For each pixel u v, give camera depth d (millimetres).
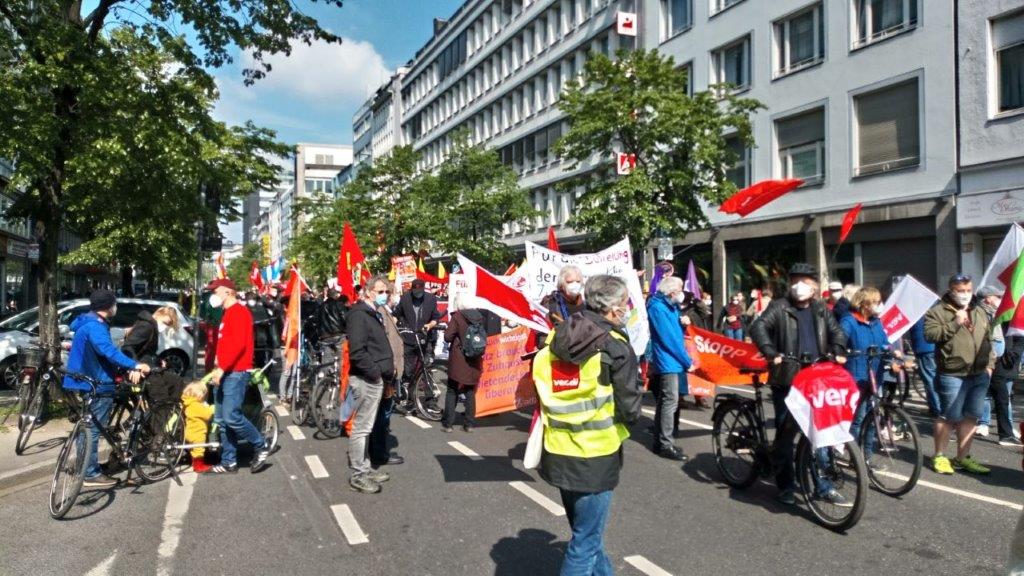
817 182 19672
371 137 80062
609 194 17188
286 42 11273
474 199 30422
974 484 6430
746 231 21844
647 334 7816
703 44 23984
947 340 6707
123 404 6984
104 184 10367
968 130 15703
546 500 6059
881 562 4605
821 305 5867
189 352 15641
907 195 17047
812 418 5219
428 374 10234
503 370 8383
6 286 30625
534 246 8688
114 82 9578
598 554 3777
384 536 5207
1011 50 15023
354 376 6477
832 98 19094
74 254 20828
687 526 5336
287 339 11312
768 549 4852
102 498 6293
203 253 15688
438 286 17469
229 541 5156
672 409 7492
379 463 7340
